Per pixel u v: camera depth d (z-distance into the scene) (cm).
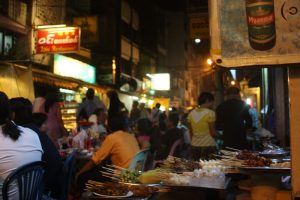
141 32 2681
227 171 331
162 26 3144
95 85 1491
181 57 3244
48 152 366
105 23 1975
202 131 668
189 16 1719
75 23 1584
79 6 1653
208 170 296
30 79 993
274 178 281
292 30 187
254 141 698
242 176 356
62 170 377
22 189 287
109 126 538
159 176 364
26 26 1227
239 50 194
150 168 551
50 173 366
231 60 195
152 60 2905
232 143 617
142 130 688
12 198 279
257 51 192
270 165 322
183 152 838
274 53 189
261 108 1261
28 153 306
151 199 317
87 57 1766
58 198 378
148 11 2803
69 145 700
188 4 1783
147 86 2616
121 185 354
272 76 892
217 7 198
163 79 2580
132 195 333
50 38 1189
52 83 1151
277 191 282
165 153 799
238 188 329
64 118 1177
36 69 1123
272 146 554
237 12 196
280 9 189
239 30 195
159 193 313
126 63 2378
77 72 1503
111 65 1928
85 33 1587
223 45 196
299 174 186
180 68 3194
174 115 823
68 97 1389
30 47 1234
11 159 295
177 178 292
